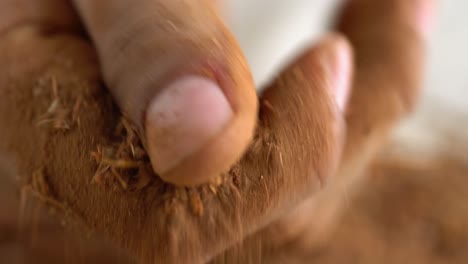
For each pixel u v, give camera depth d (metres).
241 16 0.31
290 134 0.15
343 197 0.30
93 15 0.16
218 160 0.14
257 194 0.15
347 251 0.33
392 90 0.22
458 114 0.45
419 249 0.35
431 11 0.26
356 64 0.23
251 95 0.14
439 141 0.43
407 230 0.36
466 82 0.47
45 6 0.18
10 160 0.16
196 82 0.14
